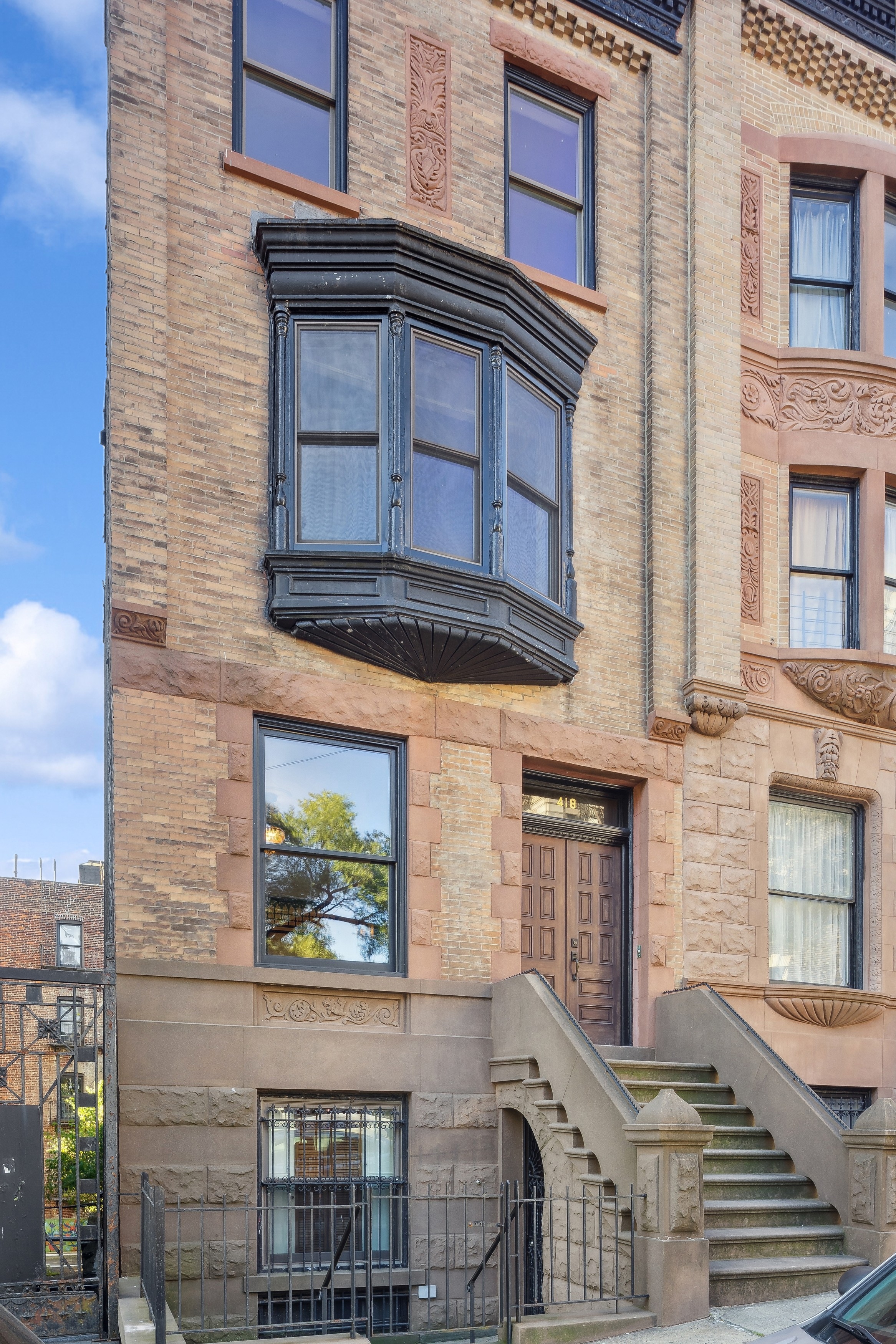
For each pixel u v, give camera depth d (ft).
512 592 38.99
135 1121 32.32
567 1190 32.99
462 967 38.91
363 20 42.80
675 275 48.34
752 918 45.39
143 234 36.86
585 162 48.16
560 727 42.60
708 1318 28.96
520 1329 26.99
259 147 40.75
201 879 34.73
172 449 36.81
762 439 49.47
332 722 37.99
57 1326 29.07
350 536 37.73
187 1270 32.24
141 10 37.93
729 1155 35.55
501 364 40.24
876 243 52.11
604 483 45.60
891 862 49.08
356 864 38.42
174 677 35.35
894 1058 47.50
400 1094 37.19
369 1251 29.40
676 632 45.68
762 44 52.54
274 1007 35.55
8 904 134.10
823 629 49.78
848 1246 33.35
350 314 38.88
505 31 45.88
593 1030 43.04
